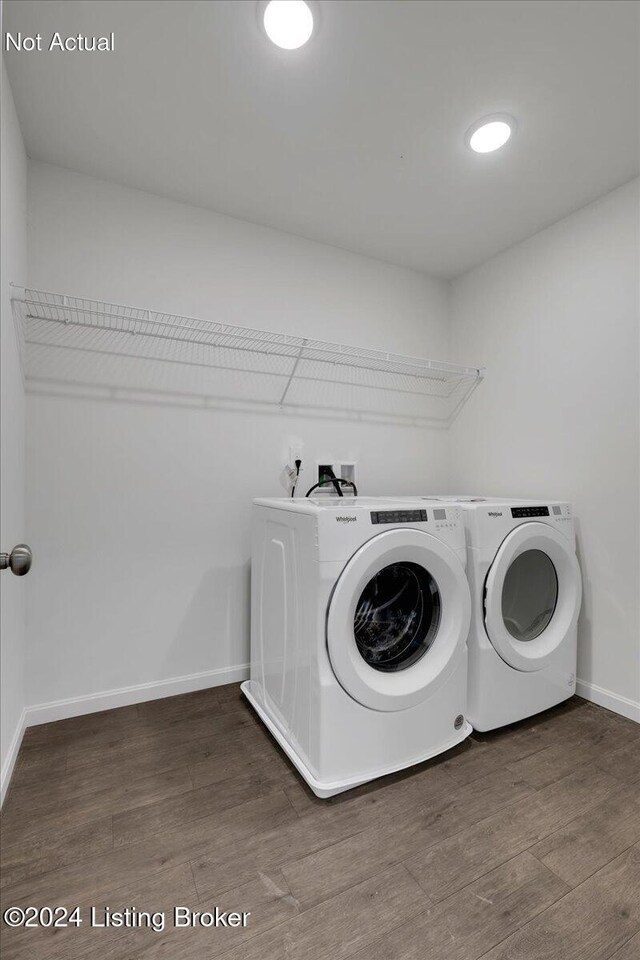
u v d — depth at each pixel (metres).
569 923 1.04
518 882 1.14
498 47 1.35
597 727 1.86
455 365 2.72
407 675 1.57
